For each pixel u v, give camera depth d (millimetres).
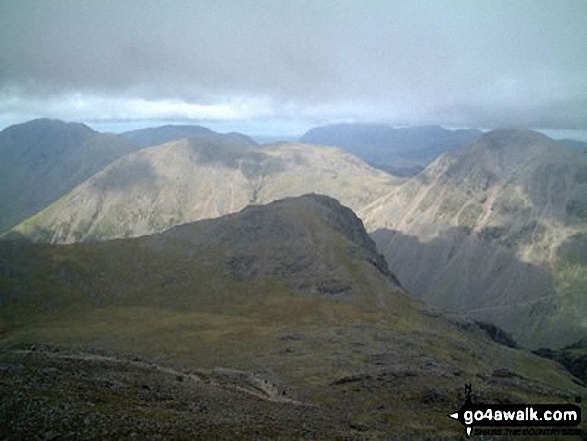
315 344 157750
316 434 46000
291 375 110625
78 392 46375
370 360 130375
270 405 61594
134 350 154750
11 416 37406
